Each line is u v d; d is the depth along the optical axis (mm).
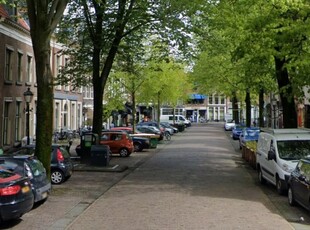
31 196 10656
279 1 15344
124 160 27703
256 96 50375
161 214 11727
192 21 24391
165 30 24281
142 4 23703
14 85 32406
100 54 27203
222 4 19031
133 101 42156
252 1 17625
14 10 31000
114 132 30234
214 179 19016
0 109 29828
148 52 37938
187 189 16172
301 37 16344
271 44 17359
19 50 33281
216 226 10430
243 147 28031
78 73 27016
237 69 27250
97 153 23281
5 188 9789
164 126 57875
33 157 13102
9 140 31750
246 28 17750
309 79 16547
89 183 17828
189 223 10695
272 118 43312
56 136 37750
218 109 115875
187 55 26453
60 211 12328
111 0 24750
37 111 15086
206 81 43312
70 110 47938
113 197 14602
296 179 12555
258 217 11555
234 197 14586
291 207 13031
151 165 24734
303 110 35781
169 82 49312
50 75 15164
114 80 41531
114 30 24500
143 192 15523
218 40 26234
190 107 116375
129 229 10117
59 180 17469
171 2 22750
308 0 15766
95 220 11172
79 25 26609
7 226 10508
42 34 14859
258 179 19016
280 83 20141
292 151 15625
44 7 14742
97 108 25312
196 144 41812
